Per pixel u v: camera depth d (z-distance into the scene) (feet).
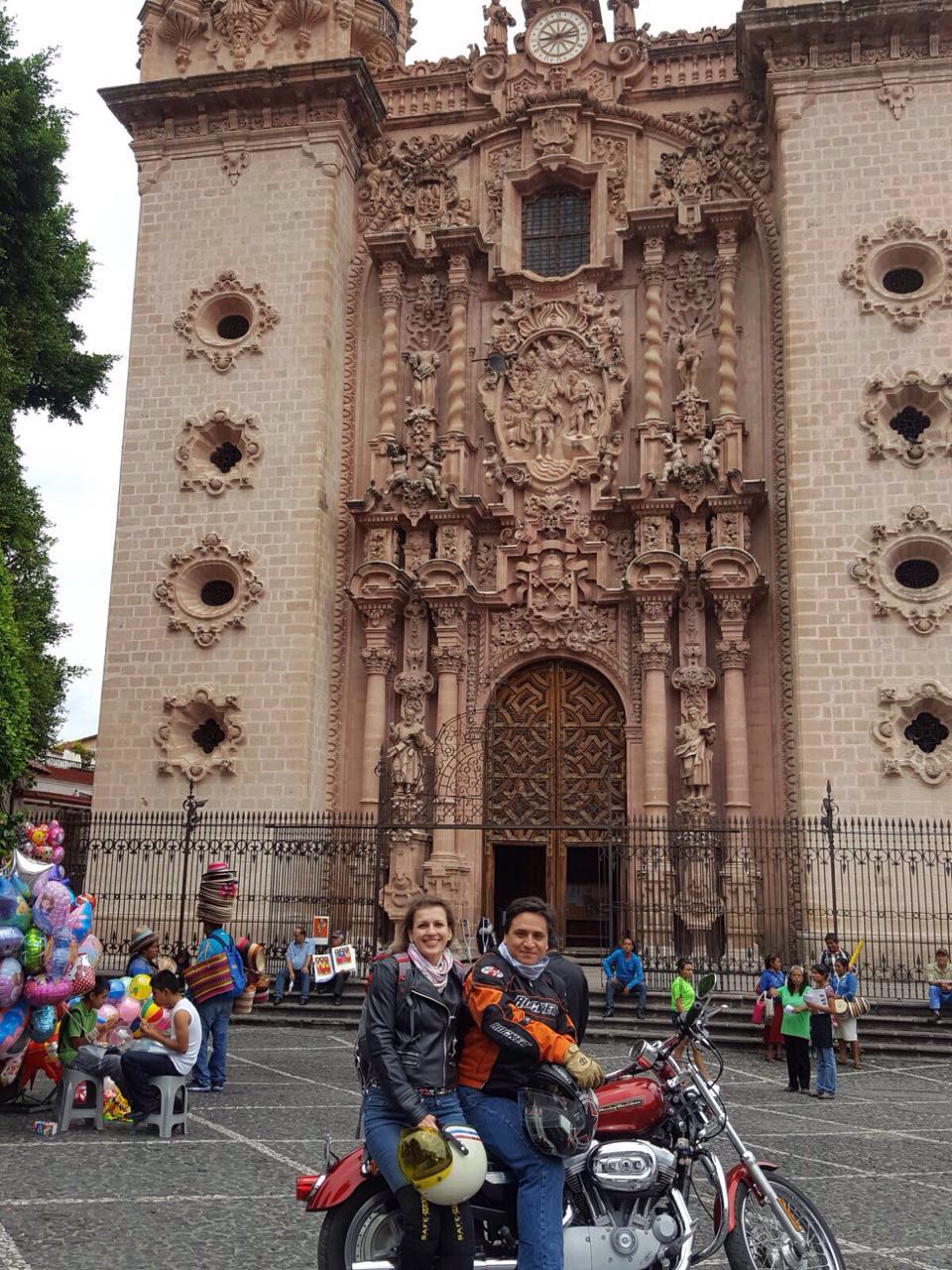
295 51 103.35
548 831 91.76
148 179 102.73
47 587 90.27
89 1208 27.30
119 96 102.53
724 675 88.63
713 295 97.55
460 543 94.58
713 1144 37.68
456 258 101.24
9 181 80.28
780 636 89.20
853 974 60.59
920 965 76.59
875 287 88.02
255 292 98.43
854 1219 28.35
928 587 83.82
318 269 97.91
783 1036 53.83
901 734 81.15
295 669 90.79
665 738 88.74
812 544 85.10
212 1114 40.50
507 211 103.14
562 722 93.71
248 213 100.32
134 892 88.84
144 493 96.32
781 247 92.63
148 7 106.83
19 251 83.10
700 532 91.20
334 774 93.56
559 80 104.53
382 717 92.53
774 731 88.53
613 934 76.84
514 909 19.74
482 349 101.91
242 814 88.63
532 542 94.94
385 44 112.47
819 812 80.79
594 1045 64.03
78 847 88.53
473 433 100.12
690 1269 22.03
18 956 37.65
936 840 78.48
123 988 43.01
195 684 91.91
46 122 83.15
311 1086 47.91
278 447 95.20
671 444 92.48
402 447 97.14
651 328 96.68
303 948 74.90
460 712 92.58
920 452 84.69
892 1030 66.33
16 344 83.41
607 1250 19.53
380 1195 18.85
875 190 89.71
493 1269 18.88
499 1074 19.01
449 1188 17.31
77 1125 37.60
